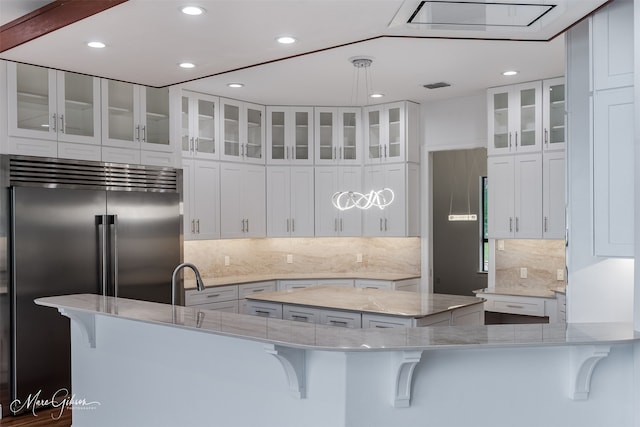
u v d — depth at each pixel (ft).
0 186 15.14
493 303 19.89
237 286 21.30
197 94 20.97
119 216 17.34
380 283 22.22
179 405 11.35
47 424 14.83
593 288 12.51
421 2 10.27
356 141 23.62
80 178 16.67
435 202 30.66
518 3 10.36
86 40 12.35
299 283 22.79
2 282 15.17
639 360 9.31
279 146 23.49
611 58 10.83
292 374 9.08
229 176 22.03
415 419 8.91
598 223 10.95
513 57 16.79
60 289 16.02
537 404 9.23
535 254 20.67
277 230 23.40
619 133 10.74
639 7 9.68
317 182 23.56
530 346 8.33
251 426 10.09
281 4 10.38
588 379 9.25
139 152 18.22
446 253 30.35
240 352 10.27
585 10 10.79
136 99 18.19
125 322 12.53
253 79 19.31
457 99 22.24
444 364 9.00
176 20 11.17
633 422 9.50
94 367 13.44
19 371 15.33
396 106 22.72
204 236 21.08
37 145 15.83
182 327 9.64
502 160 20.21
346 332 9.07
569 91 12.70
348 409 8.72
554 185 19.06
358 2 10.31
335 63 17.37
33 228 15.55
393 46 15.64
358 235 23.53
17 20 12.48
